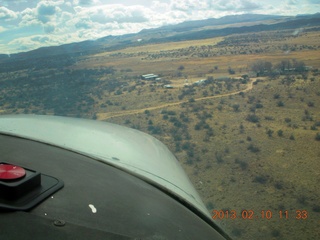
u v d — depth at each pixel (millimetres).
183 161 27188
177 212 2174
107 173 2432
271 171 23281
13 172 1699
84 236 1424
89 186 2062
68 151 2799
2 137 2932
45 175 2004
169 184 2783
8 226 1394
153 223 1845
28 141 2885
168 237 1753
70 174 2195
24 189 1675
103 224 1669
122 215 1814
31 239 1336
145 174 2777
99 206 1833
